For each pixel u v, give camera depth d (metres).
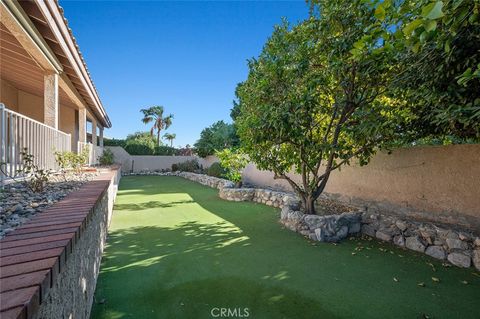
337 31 4.61
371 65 4.02
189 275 3.35
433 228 4.20
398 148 5.48
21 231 1.73
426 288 3.08
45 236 1.63
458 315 2.55
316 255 4.09
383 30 2.56
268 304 2.71
